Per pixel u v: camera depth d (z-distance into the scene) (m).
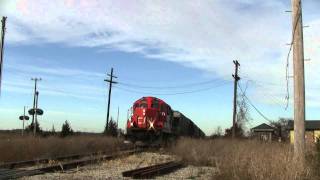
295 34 17.41
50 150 31.77
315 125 70.50
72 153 34.06
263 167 16.61
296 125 17.14
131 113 43.28
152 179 19.69
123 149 39.09
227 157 22.64
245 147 27.91
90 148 38.50
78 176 19.47
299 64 17.28
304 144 17.02
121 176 20.05
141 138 42.38
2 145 28.14
